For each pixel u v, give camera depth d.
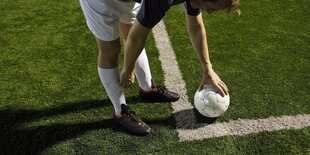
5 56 3.61
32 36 3.89
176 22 4.11
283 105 3.00
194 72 3.40
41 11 4.31
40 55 3.62
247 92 3.13
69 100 3.09
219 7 1.85
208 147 2.65
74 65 3.48
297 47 3.69
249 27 4.00
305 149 2.62
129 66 2.33
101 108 3.01
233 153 2.60
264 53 3.61
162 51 3.67
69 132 2.79
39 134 2.78
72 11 4.30
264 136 2.73
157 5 1.90
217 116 2.83
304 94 3.11
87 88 3.21
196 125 2.83
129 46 2.17
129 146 2.68
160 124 2.85
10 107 3.02
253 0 4.49
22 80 3.31
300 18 4.16
